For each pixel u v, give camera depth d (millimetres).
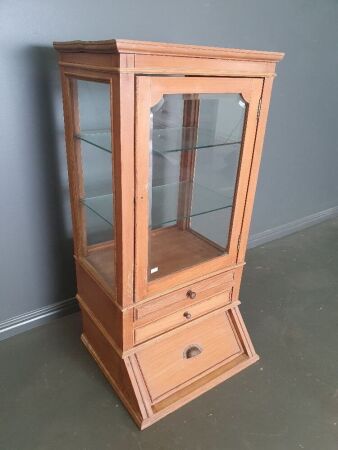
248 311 1915
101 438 1257
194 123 1205
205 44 1688
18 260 1563
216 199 1358
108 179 1167
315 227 2879
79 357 1571
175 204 1367
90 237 1386
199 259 1355
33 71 1312
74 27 1328
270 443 1264
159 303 1277
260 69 1113
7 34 1223
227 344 1545
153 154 1102
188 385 1419
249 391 1453
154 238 1438
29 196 1483
